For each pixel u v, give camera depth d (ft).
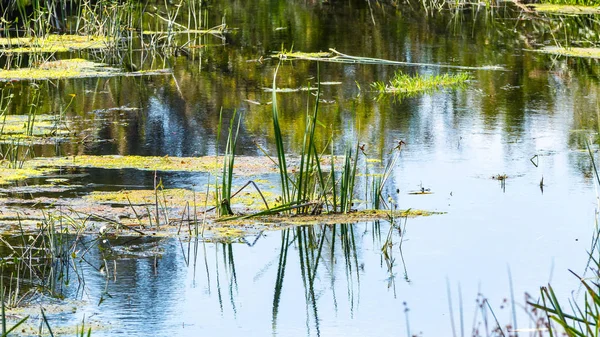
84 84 53.78
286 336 21.47
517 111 46.96
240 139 41.06
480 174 35.58
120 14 68.54
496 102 49.19
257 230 29.22
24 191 32.63
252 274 25.64
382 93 51.39
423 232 29.01
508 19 78.54
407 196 32.91
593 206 31.30
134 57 63.05
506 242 27.84
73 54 63.77
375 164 37.09
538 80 55.01
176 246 27.61
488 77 55.93
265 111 46.98
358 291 24.47
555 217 30.22
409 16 80.48
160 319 22.31
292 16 80.69
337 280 25.34
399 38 69.56
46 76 55.77
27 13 76.23
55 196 32.04
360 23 76.74
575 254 26.61
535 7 84.38
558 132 42.39
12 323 21.63
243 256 27.04
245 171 35.76
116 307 22.97
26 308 22.67
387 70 58.13
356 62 60.85
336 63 60.44
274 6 86.94
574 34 71.67
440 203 32.01
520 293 23.76
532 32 72.59
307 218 30.45
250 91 51.98
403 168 36.50
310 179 33.88
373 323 22.27
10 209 30.42
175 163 36.76
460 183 34.40
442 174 35.60
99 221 29.53
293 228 29.60
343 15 80.94
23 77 55.36
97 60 61.87
